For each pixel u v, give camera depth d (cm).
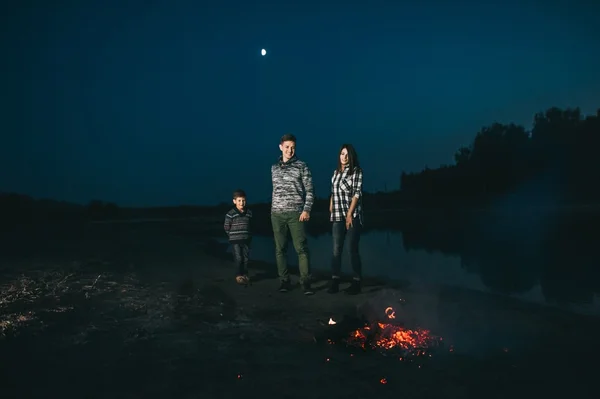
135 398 270
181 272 770
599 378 302
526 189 8206
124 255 993
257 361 335
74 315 453
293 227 615
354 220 598
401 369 318
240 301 550
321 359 340
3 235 1622
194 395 274
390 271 841
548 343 376
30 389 280
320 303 540
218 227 2712
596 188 7119
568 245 1263
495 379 300
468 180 8912
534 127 8744
